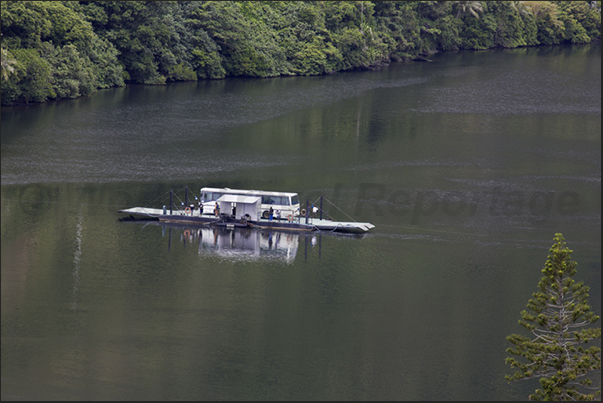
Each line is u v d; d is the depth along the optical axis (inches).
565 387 2815.0
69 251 4675.2
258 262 4613.7
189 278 4345.5
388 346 3607.3
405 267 4525.1
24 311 3863.2
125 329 3718.0
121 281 4266.7
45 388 3206.2
